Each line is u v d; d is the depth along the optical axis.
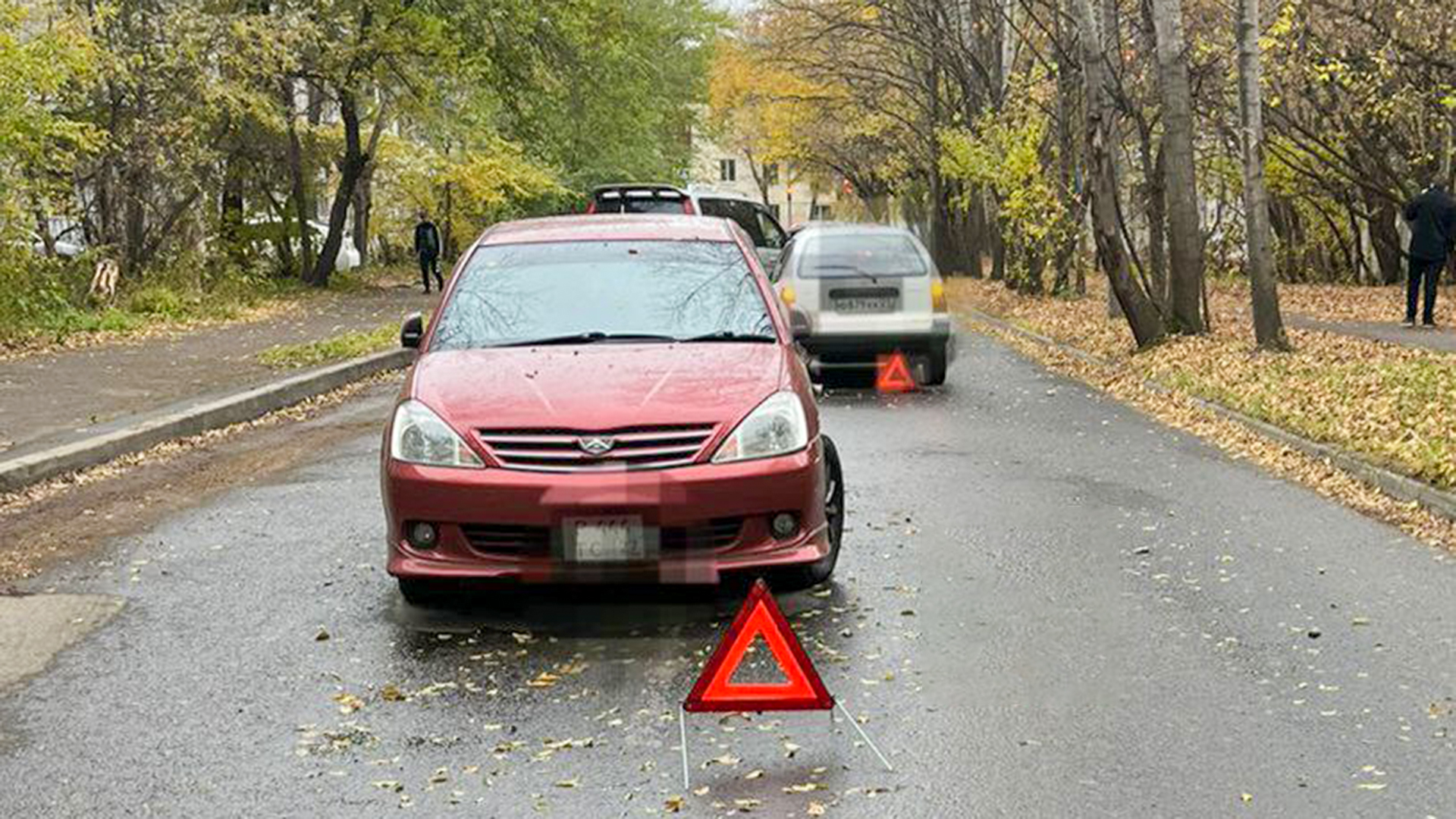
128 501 10.68
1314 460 11.75
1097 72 20.11
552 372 7.62
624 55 47.06
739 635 5.72
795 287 17.52
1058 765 5.30
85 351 20.67
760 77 65.38
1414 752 5.39
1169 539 9.09
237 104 32.25
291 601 7.75
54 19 23.86
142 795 5.11
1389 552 8.70
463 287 8.66
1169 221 20.69
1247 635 6.95
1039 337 24.17
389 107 40.06
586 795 5.06
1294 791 5.04
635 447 7.16
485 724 5.81
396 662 6.64
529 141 47.28
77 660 6.71
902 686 6.24
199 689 6.27
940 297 17.58
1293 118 33.47
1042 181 30.98
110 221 29.95
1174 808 4.90
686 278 8.67
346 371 19.11
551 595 7.77
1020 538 9.12
